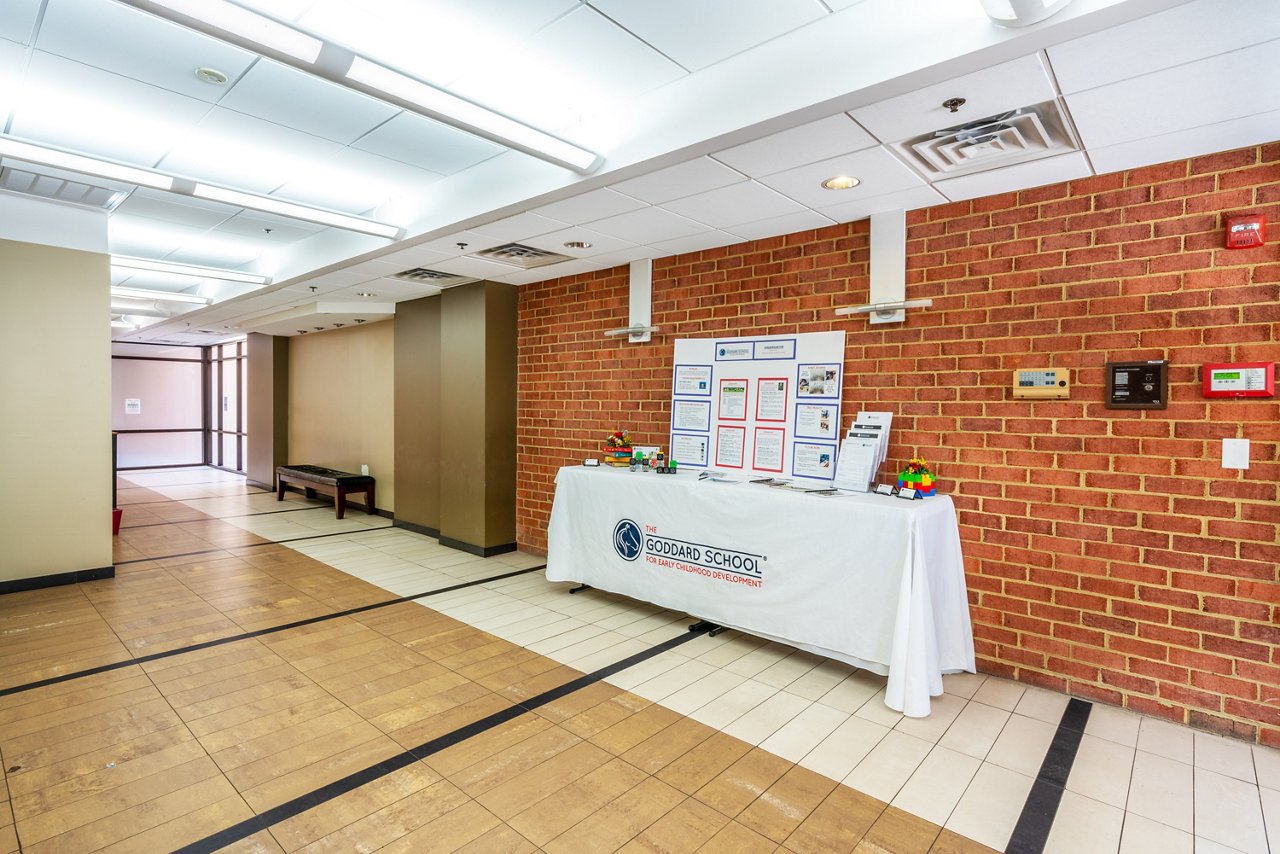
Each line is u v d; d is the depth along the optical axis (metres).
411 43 2.60
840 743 2.69
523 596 4.71
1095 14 1.79
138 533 6.79
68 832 2.06
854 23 2.29
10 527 4.62
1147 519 2.93
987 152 2.79
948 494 3.49
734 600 3.67
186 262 6.57
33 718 2.81
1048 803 2.29
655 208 3.63
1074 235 3.10
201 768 2.44
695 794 2.32
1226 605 2.75
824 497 3.35
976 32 2.01
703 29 2.46
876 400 3.75
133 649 3.62
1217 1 1.72
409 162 3.84
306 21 2.42
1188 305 2.81
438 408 6.72
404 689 3.14
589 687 3.19
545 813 2.20
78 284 4.81
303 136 3.50
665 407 4.85
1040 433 3.21
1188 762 2.56
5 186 4.33
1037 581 3.23
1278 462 2.63
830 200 3.46
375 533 6.95
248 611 4.30
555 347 5.70
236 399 12.45
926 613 2.92
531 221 3.93
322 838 2.05
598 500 4.49
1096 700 3.07
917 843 2.07
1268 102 2.30
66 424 4.82
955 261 3.45
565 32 2.50
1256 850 2.06
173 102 3.13
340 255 5.10
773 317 4.21
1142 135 2.60
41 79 2.92
